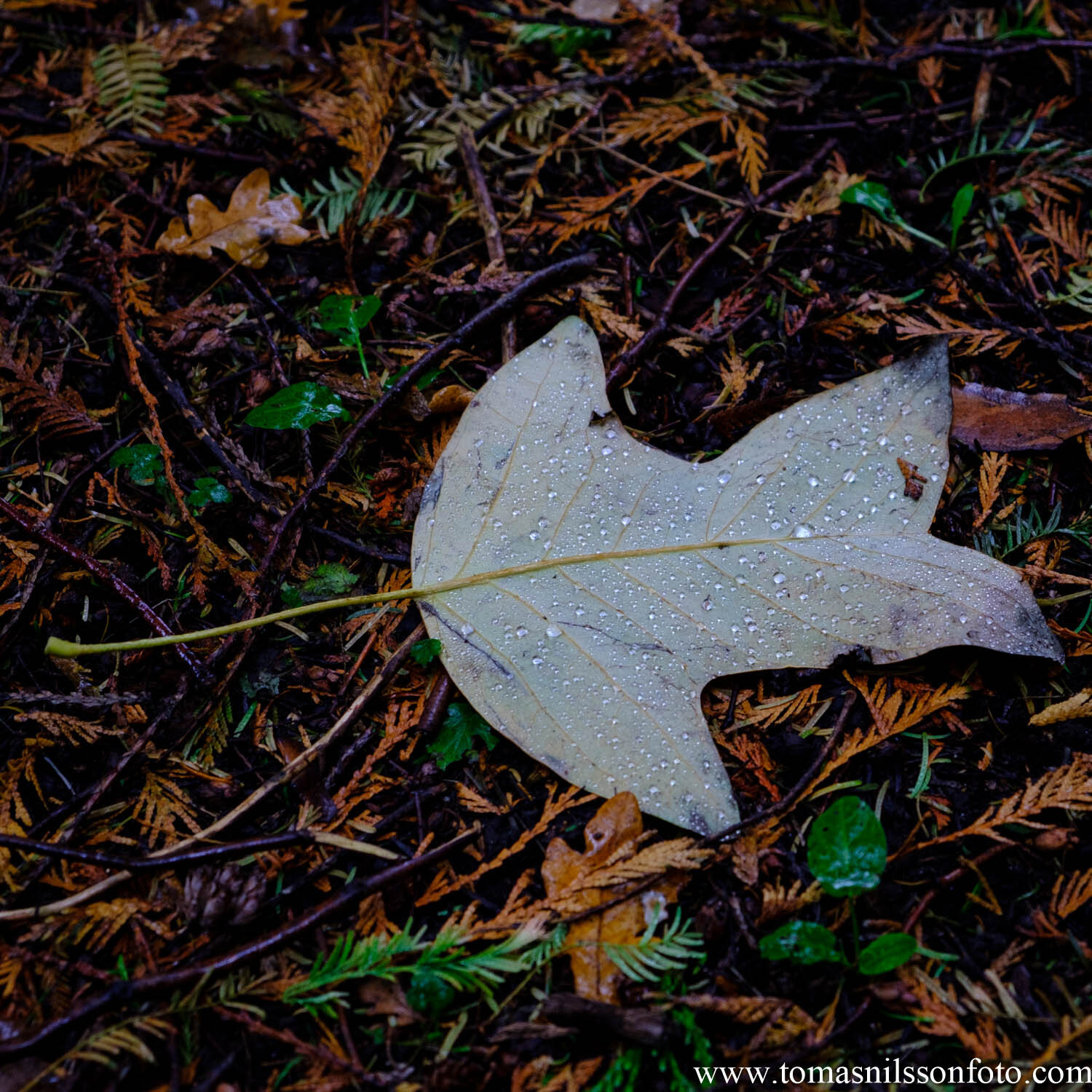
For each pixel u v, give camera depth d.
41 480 0.50
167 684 0.47
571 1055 0.42
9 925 0.43
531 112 0.57
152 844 0.45
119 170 0.56
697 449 0.50
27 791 0.46
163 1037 0.41
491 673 0.45
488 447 0.48
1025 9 0.60
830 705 0.46
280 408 0.48
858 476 0.47
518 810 0.45
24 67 0.59
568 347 0.49
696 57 0.56
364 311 0.50
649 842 0.44
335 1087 0.41
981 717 0.46
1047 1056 0.41
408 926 0.43
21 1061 0.42
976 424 0.50
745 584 0.46
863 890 0.42
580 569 0.46
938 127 0.57
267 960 0.43
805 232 0.54
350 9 0.61
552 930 0.43
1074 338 0.52
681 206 0.56
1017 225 0.55
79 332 0.53
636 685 0.45
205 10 0.59
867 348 0.52
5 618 0.47
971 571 0.46
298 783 0.45
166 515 0.49
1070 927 0.43
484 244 0.55
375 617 0.48
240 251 0.54
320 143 0.57
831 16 0.59
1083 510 0.49
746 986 0.43
